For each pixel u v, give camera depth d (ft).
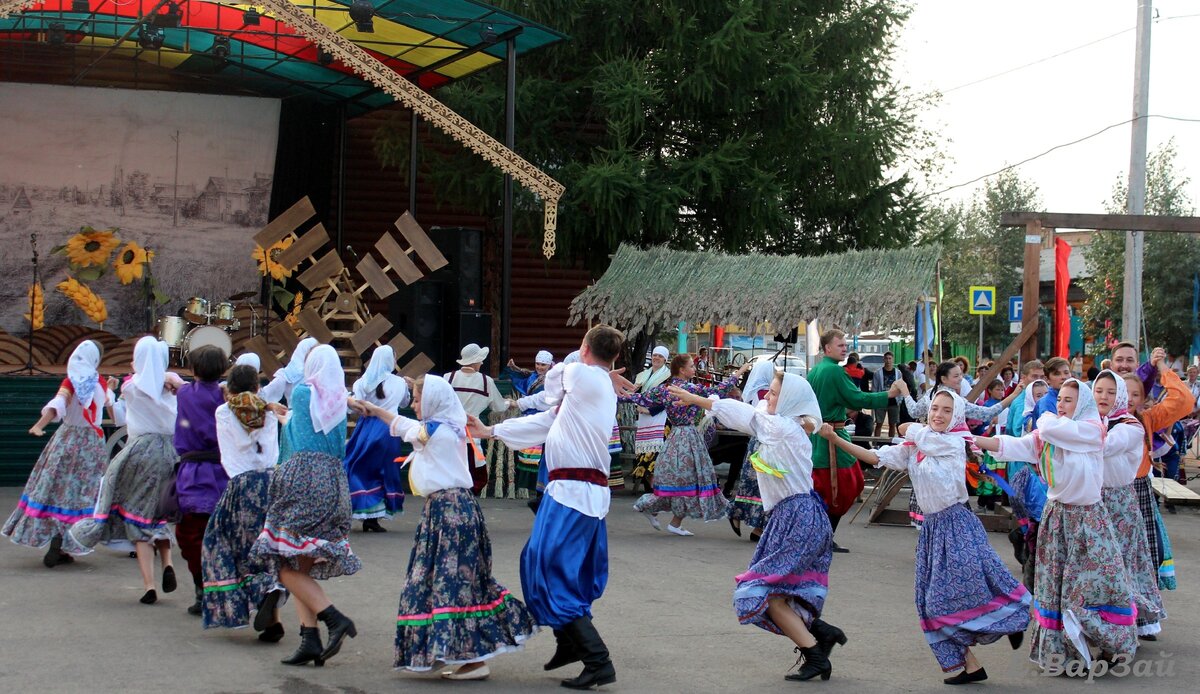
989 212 124.98
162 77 63.31
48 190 61.05
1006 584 20.57
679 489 36.88
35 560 30.22
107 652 21.24
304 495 20.33
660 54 59.82
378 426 35.60
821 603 20.70
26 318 60.34
